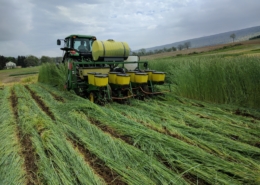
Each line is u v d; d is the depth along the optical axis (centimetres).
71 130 439
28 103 704
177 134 418
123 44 758
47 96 823
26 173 296
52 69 1274
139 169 297
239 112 566
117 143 373
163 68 1121
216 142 378
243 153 341
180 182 265
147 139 380
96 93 657
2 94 948
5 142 385
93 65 836
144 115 527
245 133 412
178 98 721
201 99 712
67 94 847
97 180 273
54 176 283
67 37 1059
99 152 343
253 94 597
